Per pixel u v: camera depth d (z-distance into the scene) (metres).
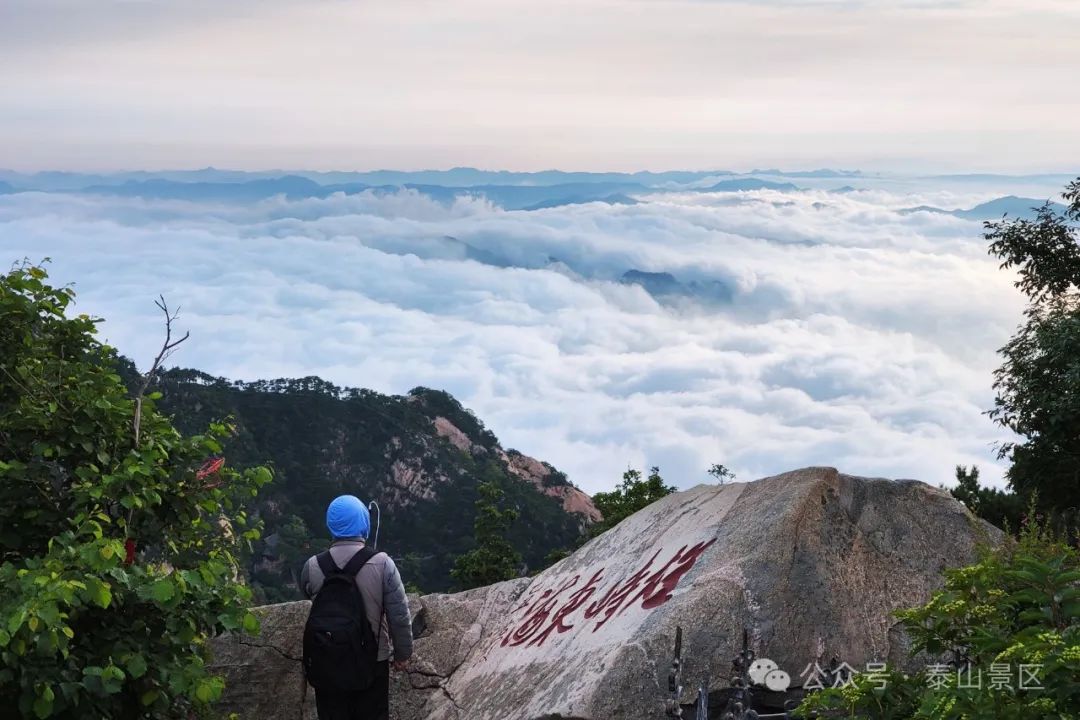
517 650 7.67
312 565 5.18
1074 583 4.25
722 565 6.22
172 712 5.28
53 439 5.23
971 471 18.72
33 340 5.59
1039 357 17.14
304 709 8.03
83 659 4.63
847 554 6.28
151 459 5.18
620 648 5.86
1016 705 3.49
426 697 8.32
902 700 4.08
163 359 5.69
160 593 4.57
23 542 5.13
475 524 26.59
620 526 8.68
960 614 4.33
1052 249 20.81
